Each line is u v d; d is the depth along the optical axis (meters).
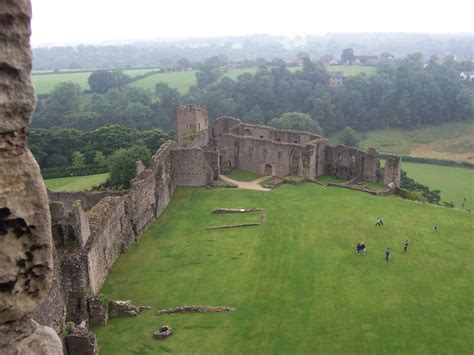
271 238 59.12
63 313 34.12
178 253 55.81
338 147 90.81
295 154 85.88
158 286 47.78
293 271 50.09
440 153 150.50
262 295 45.31
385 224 63.09
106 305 41.62
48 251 10.45
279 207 70.50
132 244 58.59
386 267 50.88
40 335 10.48
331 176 92.25
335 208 69.75
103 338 38.72
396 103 175.25
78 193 67.50
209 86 194.50
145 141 112.00
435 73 187.25
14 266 9.97
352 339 38.19
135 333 39.41
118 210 54.84
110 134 114.75
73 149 114.75
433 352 36.56
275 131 98.56
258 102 174.75
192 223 65.69
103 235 48.94
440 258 53.22
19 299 10.17
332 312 42.16
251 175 89.62
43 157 111.75
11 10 9.37
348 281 47.75
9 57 9.48
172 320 41.41
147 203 64.38
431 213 67.94
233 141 92.81
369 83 180.25
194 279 49.09
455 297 44.88
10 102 9.59
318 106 166.50
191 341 38.09
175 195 77.69
